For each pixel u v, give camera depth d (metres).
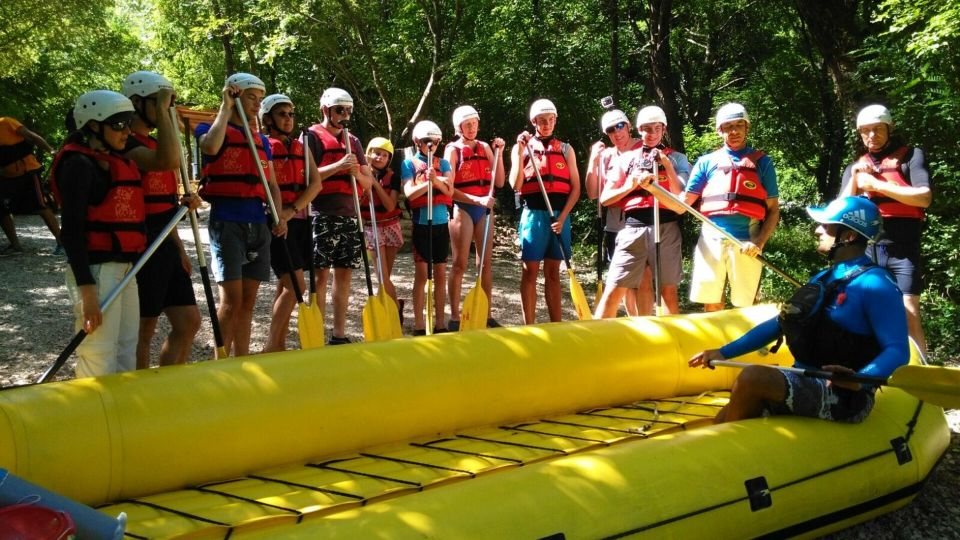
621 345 4.75
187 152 11.16
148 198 4.29
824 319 3.66
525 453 3.82
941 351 7.21
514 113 16.81
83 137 3.83
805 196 19.62
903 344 3.46
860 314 3.58
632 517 3.04
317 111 19.62
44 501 2.59
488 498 2.89
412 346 4.13
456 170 6.88
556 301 6.86
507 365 4.30
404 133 15.31
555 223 6.51
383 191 6.91
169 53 22.42
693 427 4.31
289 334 7.36
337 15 15.18
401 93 16.61
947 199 8.05
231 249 4.84
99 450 3.17
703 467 3.32
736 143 5.84
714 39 18.58
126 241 3.92
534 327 4.61
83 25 18.27
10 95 20.81
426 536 2.68
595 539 2.94
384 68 16.50
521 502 2.91
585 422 4.41
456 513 2.79
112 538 2.62
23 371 5.95
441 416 4.08
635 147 6.45
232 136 4.84
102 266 3.87
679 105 18.89
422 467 3.62
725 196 5.79
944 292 8.61
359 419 3.81
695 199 6.05
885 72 8.88
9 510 2.40
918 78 8.07
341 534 2.62
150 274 4.19
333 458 3.81
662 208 6.09
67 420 3.14
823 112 16.41
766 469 3.44
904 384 3.33
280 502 3.17
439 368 4.09
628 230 6.18
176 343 4.36
